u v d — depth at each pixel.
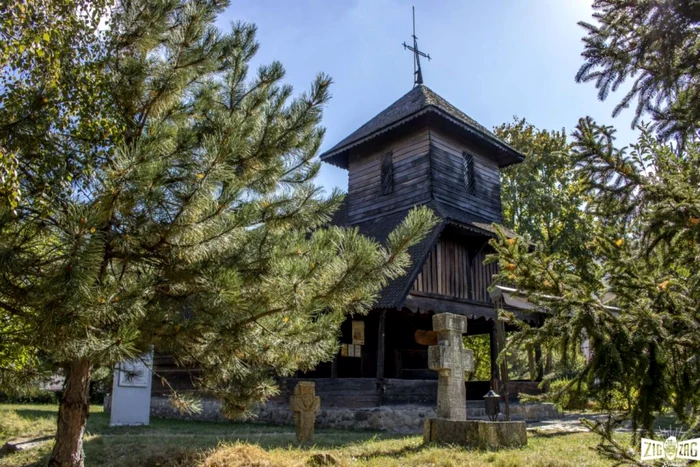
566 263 3.87
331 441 9.55
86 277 4.31
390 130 17.75
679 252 4.03
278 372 7.11
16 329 6.02
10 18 5.50
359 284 5.91
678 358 3.46
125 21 6.48
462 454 7.43
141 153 5.00
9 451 8.54
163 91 6.46
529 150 29.11
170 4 6.57
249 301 6.20
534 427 12.25
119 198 4.99
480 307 16.59
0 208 4.66
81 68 6.20
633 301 3.62
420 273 15.37
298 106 7.27
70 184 5.68
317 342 6.50
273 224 6.77
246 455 7.09
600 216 4.79
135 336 4.83
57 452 6.13
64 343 4.66
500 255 3.99
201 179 5.30
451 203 17.33
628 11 6.29
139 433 10.56
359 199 19.20
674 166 4.39
